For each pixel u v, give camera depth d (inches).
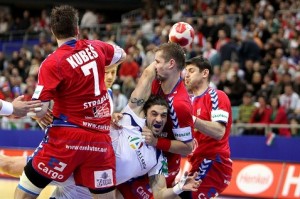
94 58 377.4
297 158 856.9
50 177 371.9
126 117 409.4
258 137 889.5
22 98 361.7
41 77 365.1
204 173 456.4
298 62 1046.4
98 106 375.2
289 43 1103.0
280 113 893.2
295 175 789.9
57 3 1845.5
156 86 414.3
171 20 1353.3
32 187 375.6
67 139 367.9
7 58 1653.5
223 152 457.4
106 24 1582.2
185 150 410.6
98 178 377.4
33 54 1419.8
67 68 365.7
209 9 1348.4
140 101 408.5
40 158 371.6
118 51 400.8
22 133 1090.1
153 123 403.2
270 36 1135.6
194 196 454.3
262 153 884.6
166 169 418.3
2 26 1772.9
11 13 1915.6
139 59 1157.1
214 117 442.3
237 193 821.9
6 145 1106.7
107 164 380.8
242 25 1242.0
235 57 1055.0
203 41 1170.0
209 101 451.8
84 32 1402.6
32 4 1871.3
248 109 920.9
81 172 378.3
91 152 372.5
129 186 423.2
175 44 406.9
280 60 1019.9
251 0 1396.4
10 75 1258.6
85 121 370.9
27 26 1729.8
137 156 404.5
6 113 355.6
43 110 362.9
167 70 403.2
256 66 1004.6
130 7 1872.5
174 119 406.0
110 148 383.9
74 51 371.6
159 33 1242.0
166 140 408.5
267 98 944.9
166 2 1628.9
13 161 403.9
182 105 404.2
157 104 401.4
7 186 890.7
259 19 1229.1
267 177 810.2
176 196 406.3
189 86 460.4
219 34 1108.5
